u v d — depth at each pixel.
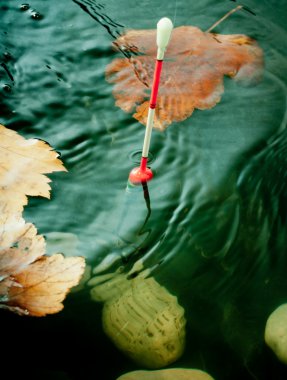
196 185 0.48
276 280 0.43
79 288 0.41
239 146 0.51
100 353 0.38
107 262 0.42
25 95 0.56
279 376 0.38
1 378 0.36
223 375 0.38
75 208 0.46
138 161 0.49
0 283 0.39
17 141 0.50
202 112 0.54
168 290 0.41
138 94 0.54
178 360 0.39
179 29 0.64
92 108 0.54
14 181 0.46
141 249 0.43
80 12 0.67
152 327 0.39
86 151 0.50
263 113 0.54
